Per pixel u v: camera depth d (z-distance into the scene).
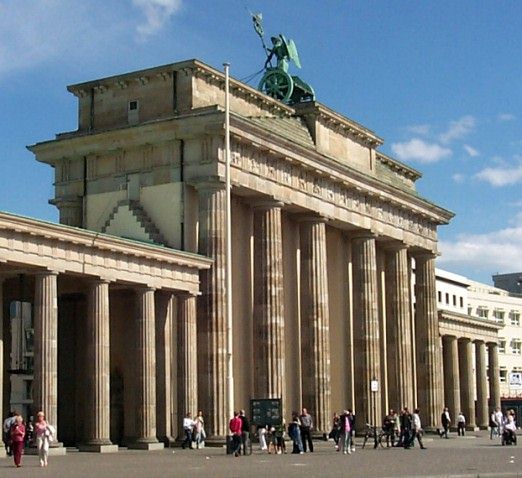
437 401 93.75
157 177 65.44
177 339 61.59
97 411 54.62
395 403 88.25
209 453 54.56
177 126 64.44
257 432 65.38
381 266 90.19
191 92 66.31
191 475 35.22
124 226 65.50
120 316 63.72
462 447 66.38
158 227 64.69
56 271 51.81
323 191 75.75
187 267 61.34
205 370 62.38
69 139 68.62
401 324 88.81
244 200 69.56
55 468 40.47
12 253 49.22
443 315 105.88
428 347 94.25
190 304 61.66
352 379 82.56
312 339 74.19
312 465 42.94
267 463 44.69
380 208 85.06
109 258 55.47
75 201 68.75
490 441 79.25
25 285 60.94
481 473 36.56
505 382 180.00
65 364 64.06
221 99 69.12
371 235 82.81
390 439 68.31
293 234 75.94
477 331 116.75
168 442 60.00
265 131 67.12
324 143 78.00
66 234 52.12
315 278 74.69
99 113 70.06
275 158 69.75
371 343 81.81
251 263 69.94
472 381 116.50
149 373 57.84
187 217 64.06
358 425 81.12
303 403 74.00
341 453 56.75
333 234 82.31
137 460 46.91
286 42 83.06
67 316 64.31
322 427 73.38
